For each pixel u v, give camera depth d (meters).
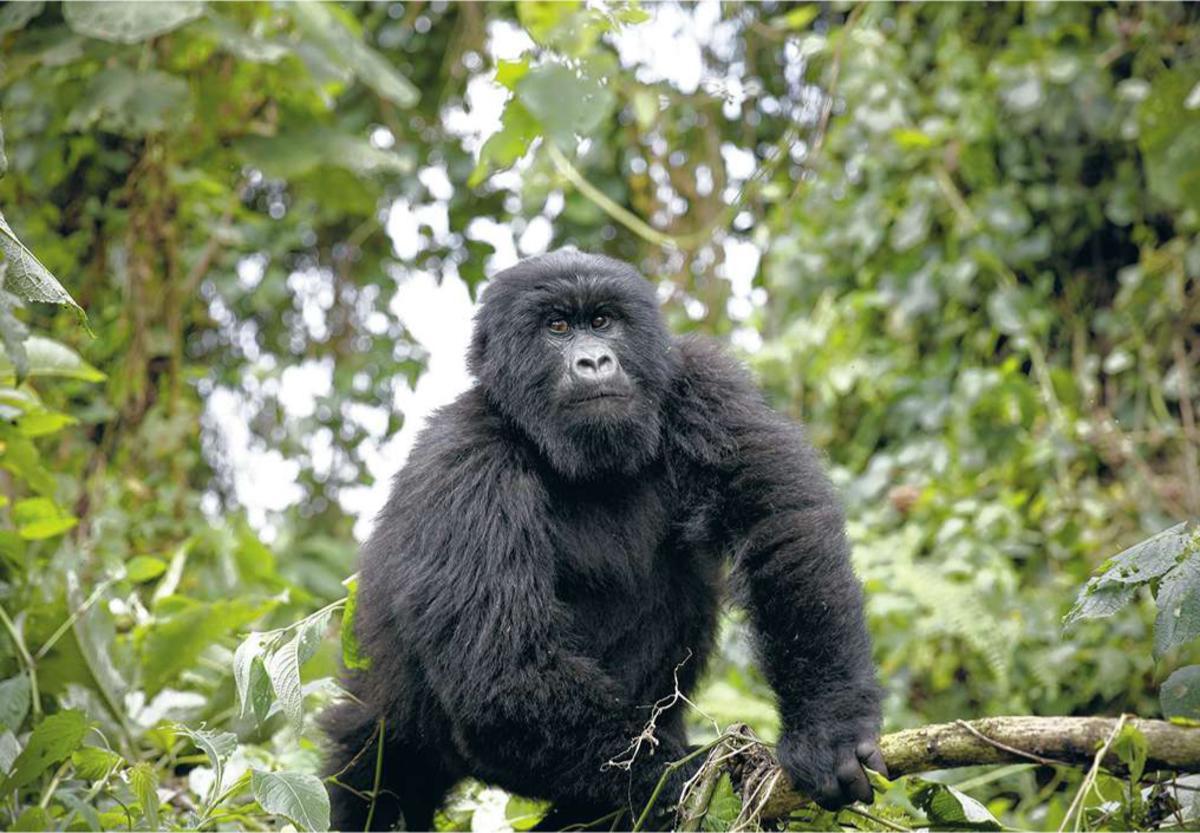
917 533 9.80
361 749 6.70
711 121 12.33
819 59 11.98
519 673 5.59
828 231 11.63
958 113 11.25
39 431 7.49
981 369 10.88
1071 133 11.00
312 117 10.50
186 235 11.62
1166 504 10.01
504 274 6.75
